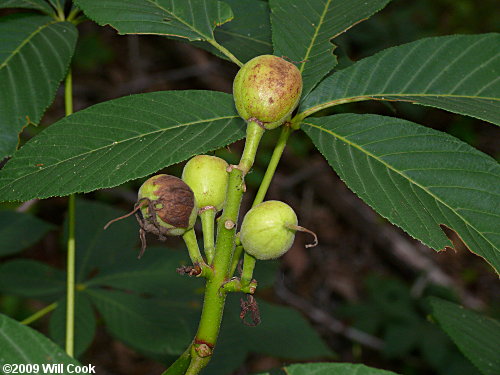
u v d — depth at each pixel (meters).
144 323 0.46
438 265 1.05
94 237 0.51
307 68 0.30
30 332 0.20
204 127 0.27
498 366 0.34
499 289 1.04
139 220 0.24
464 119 1.21
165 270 0.49
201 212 0.25
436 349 0.75
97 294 0.48
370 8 0.31
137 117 0.27
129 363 0.81
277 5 0.32
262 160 0.97
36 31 0.33
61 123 0.27
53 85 0.31
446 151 0.27
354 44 0.94
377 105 1.02
